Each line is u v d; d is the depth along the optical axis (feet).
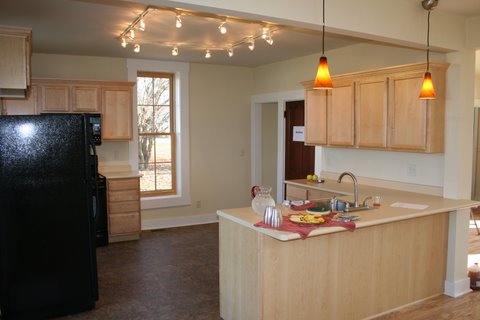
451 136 12.41
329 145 15.62
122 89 18.25
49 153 10.64
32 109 16.79
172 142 21.39
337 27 9.73
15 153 10.33
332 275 10.09
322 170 17.66
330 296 10.11
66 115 10.82
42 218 10.64
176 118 21.15
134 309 11.41
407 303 11.72
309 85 16.40
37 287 10.71
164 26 13.19
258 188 10.72
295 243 9.44
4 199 10.32
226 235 10.37
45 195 10.64
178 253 16.42
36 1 10.57
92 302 11.33
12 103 16.42
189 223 21.40
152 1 7.81
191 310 11.33
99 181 17.03
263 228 8.73
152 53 18.06
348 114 14.66
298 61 19.06
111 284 13.19
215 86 21.68
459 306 11.71
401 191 13.98
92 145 12.01
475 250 16.99
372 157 15.31
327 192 14.75
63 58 18.25
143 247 17.24
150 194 20.94
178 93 20.80
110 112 18.08
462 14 11.84
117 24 12.96
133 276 13.88
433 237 12.12
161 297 12.19
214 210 22.16
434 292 12.36
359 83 14.20
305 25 9.46
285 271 9.36
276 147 23.49
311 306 9.82
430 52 12.94
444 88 12.47
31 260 10.60
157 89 20.84
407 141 12.74
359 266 10.56
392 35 10.63
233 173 22.61
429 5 10.68
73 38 14.94
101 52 17.76
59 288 10.93
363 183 15.64
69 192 10.89
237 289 10.00
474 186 25.61
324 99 15.70
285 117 20.38
